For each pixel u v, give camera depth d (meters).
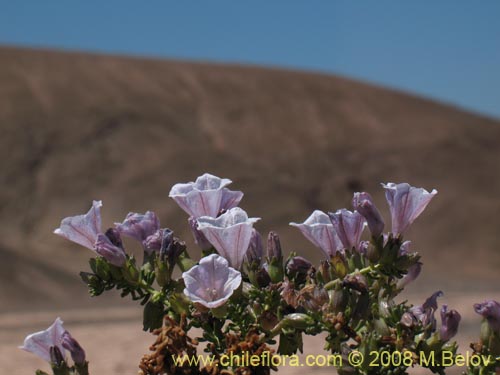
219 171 81.69
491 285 63.47
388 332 2.88
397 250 2.96
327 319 2.73
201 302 2.71
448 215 83.69
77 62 89.94
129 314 39.03
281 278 2.94
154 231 3.18
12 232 70.94
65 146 78.69
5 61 86.38
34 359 21.02
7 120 79.00
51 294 48.09
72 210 73.62
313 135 90.75
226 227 2.99
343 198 84.62
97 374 18.42
